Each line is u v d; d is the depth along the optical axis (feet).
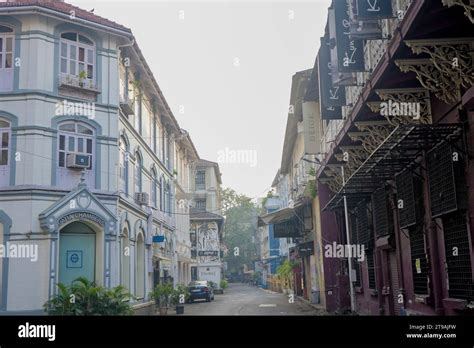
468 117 29.76
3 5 56.75
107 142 60.59
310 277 88.79
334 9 41.83
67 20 58.80
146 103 79.82
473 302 29.37
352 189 50.37
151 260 78.69
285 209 90.53
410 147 33.94
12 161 55.72
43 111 56.80
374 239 52.44
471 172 29.81
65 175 57.67
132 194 69.36
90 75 61.11
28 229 54.49
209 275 142.82
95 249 58.65
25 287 53.67
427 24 26.78
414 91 34.94
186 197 115.55
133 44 64.18
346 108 52.16
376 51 40.93
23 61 57.26
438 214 33.53
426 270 37.63
